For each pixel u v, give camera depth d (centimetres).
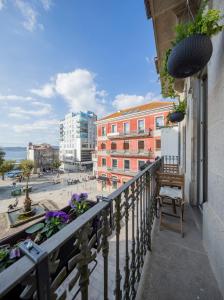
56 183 2900
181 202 263
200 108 311
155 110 1658
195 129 336
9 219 1147
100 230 88
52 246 54
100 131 2248
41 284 50
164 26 328
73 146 5078
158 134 1639
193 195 343
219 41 144
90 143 5134
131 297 143
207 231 192
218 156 150
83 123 4944
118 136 1961
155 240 230
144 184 197
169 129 735
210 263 179
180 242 223
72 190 2378
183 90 541
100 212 87
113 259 251
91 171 4656
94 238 83
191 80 337
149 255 200
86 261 75
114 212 105
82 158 4834
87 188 2466
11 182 3075
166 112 1584
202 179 297
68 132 5331
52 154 5000
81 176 3781
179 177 287
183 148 529
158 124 1652
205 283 157
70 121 5194
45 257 49
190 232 246
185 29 143
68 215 210
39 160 4494
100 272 233
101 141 2241
